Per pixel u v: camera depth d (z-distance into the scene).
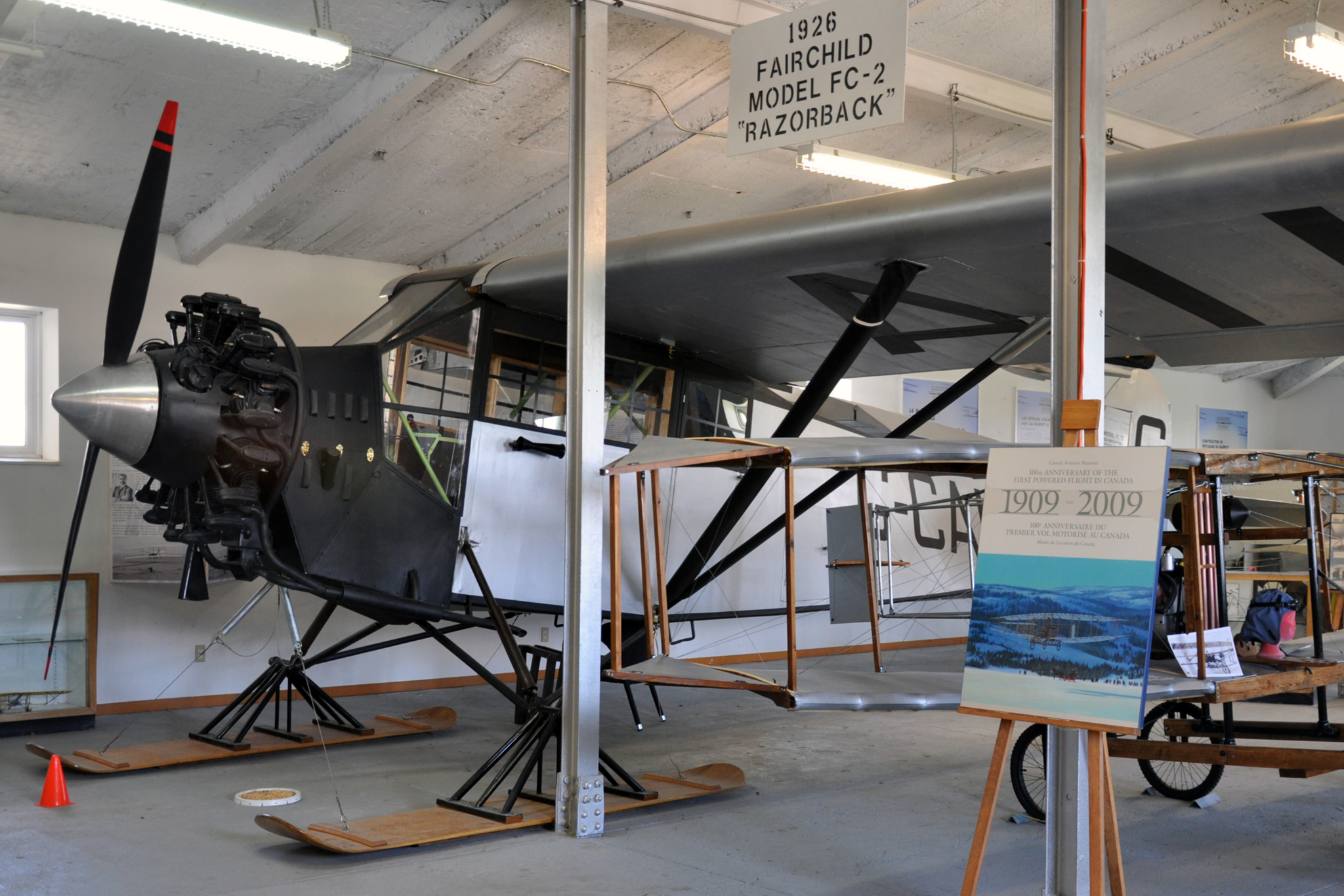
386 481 4.89
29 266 6.32
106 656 6.48
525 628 8.34
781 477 7.64
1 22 4.59
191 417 4.17
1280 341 5.51
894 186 6.45
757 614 7.47
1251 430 14.94
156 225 4.17
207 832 4.03
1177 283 4.68
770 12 5.59
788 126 3.80
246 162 6.15
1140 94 7.16
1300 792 4.82
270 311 7.20
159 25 4.13
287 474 4.38
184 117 5.66
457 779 4.91
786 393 7.60
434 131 6.20
